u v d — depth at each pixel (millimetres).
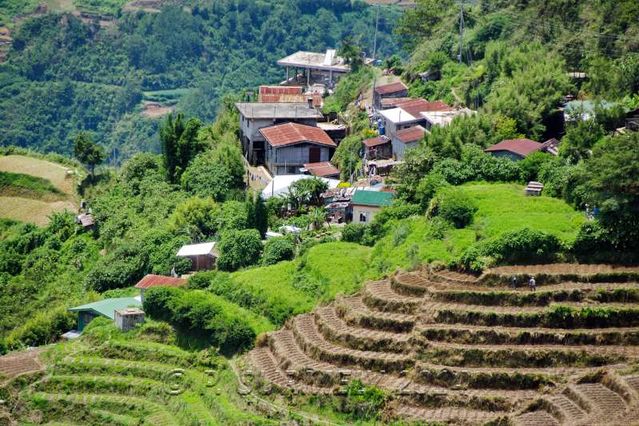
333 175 198875
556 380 116688
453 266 135875
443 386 119625
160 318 152250
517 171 158375
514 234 133875
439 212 147000
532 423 110125
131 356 147625
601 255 131875
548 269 131250
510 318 124250
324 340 132750
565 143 159875
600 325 123062
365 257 150875
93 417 138750
